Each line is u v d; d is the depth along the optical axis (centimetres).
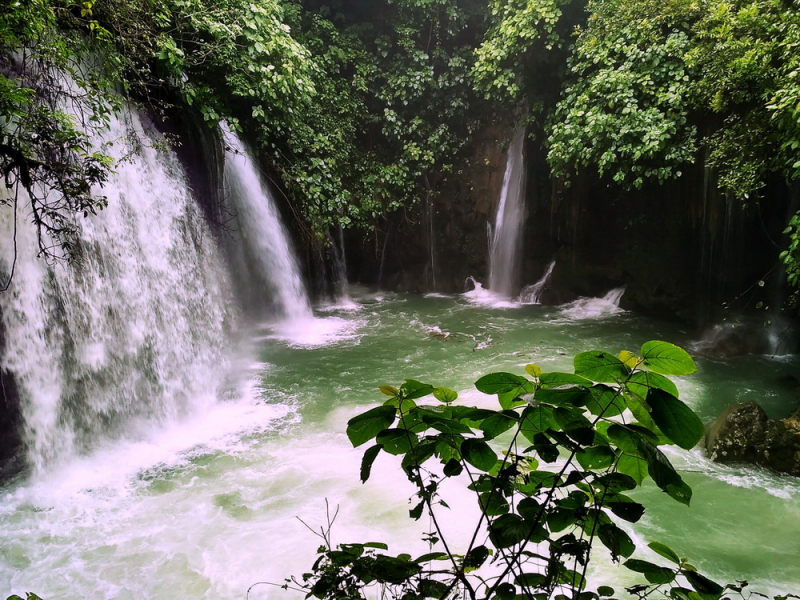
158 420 839
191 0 941
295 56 1150
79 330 774
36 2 585
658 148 1030
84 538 556
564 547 165
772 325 1073
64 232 675
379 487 632
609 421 161
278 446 747
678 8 1034
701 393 880
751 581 480
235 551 531
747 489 620
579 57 1217
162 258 962
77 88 802
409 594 179
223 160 1166
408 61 1620
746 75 793
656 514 576
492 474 192
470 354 1110
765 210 1087
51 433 712
